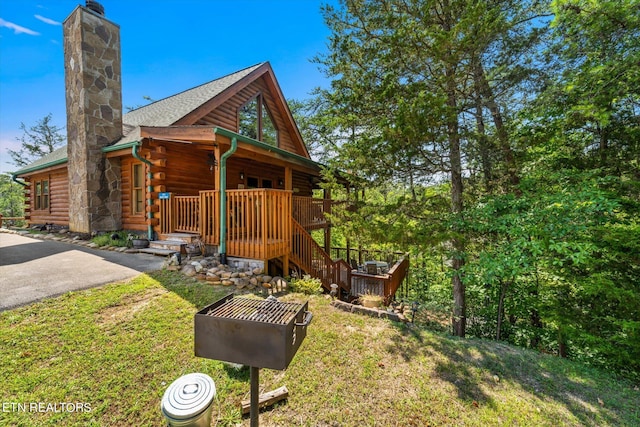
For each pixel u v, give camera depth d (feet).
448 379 9.27
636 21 12.60
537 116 16.85
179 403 5.20
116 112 27.61
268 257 16.38
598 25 13.29
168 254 18.62
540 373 10.35
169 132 18.81
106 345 9.04
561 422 7.82
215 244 17.97
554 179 17.30
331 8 19.12
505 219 16.06
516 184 18.58
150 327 10.15
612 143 17.34
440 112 14.92
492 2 16.05
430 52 15.42
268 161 23.63
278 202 17.87
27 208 41.11
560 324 17.37
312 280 16.60
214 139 17.21
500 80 17.31
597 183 15.21
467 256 17.43
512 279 20.40
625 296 14.64
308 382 8.42
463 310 20.25
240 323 5.16
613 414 8.44
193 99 29.68
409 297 34.53
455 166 17.61
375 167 18.13
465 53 15.87
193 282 14.32
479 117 19.12
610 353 14.93
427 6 15.57
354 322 12.50
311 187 45.88
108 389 7.39
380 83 18.13
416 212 18.66
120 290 12.82
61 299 11.64
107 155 26.11
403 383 8.84
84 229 25.75
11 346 8.63
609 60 13.65
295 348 5.52
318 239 56.80
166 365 8.39
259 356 5.09
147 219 23.56
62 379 7.58
